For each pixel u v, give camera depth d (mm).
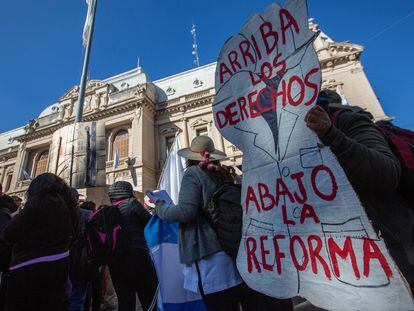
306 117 1127
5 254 2295
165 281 2113
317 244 1154
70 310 2902
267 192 1422
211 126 19219
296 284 1205
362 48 17219
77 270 2873
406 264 1021
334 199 1110
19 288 1881
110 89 22062
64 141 6211
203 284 1597
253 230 1461
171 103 21156
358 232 1021
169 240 2264
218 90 1838
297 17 1396
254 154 1539
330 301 1059
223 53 1852
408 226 1083
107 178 17812
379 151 1089
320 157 1185
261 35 1607
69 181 5730
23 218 1960
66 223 2180
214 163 2002
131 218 2838
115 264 2562
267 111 1500
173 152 3598
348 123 1259
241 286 1654
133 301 2590
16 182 21812
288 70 1411
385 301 903
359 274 991
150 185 17891
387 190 1062
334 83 17031
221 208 1688
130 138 19156
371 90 16234
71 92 23516
